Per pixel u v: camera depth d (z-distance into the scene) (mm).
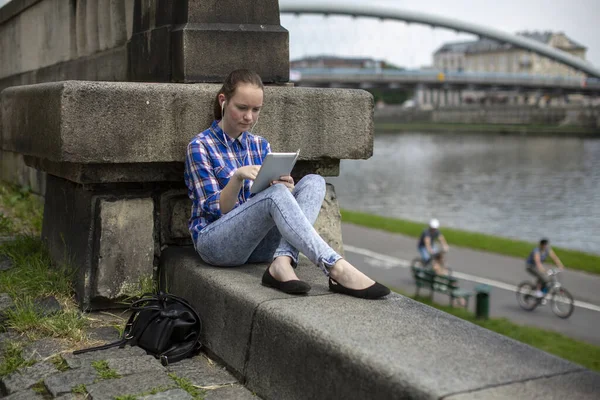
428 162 81500
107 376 2979
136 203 3844
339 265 3105
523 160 82938
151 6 4434
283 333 2768
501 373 2221
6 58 8672
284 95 3941
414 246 26859
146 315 3334
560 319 16688
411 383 2154
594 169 73000
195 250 3936
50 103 3645
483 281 20906
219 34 4023
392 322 2717
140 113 3641
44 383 2938
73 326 3504
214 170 3574
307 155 4035
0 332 3518
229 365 3137
